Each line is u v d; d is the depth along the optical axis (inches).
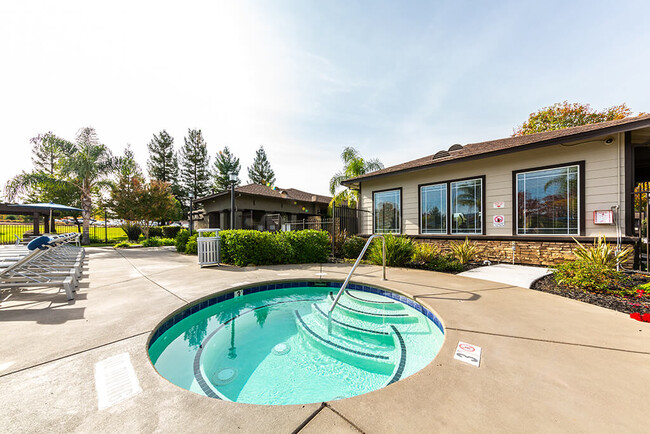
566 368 72.7
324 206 797.2
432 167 333.7
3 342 88.7
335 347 115.2
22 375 68.7
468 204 305.9
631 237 206.1
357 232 411.8
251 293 180.4
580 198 232.4
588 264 160.4
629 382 65.7
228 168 1267.2
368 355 108.0
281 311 160.2
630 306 126.6
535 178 259.1
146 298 143.6
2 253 232.7
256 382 89.3
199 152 1218.6
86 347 85.5
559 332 97.5
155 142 1153.4
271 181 1432.1
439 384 65.5
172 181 1175.0
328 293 194.9
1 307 128.0
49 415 54.1
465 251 262.4
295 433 49.8
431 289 163.2
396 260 258.4
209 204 688.4
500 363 75.5
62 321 108.7
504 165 279.4
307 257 287.4
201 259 258.4
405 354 105.8
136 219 665.6
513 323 106.6
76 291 159.3
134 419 53.1
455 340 91.0
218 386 86.6
